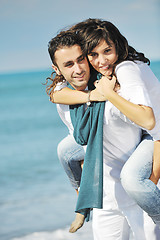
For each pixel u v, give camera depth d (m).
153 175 2.32
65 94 2.46
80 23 2.26
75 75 2.26
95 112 2.34
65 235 6.74
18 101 42.41
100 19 2.31
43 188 10.52
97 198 2.43
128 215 2.57
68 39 2.20
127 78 2.18
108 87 2.21
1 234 7.27
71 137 2.89
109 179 2.59
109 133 2.40
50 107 34.47
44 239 6.76
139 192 2.26
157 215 2.30
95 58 2.22
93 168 2.42
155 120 2.20
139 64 2.27
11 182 11.66
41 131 22.38
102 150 2.37
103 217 2.69
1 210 8.84
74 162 2.82
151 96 2.29
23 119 28.16
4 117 30.23
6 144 19.05
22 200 9.55
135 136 2.44
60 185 10.64
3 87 67.50
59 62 2.25
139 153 2.34
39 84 68.88
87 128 2.40
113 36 2.18
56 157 14.91
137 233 2.56
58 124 24.55
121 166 2.56
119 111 2.27
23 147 17.78
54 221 7.67
